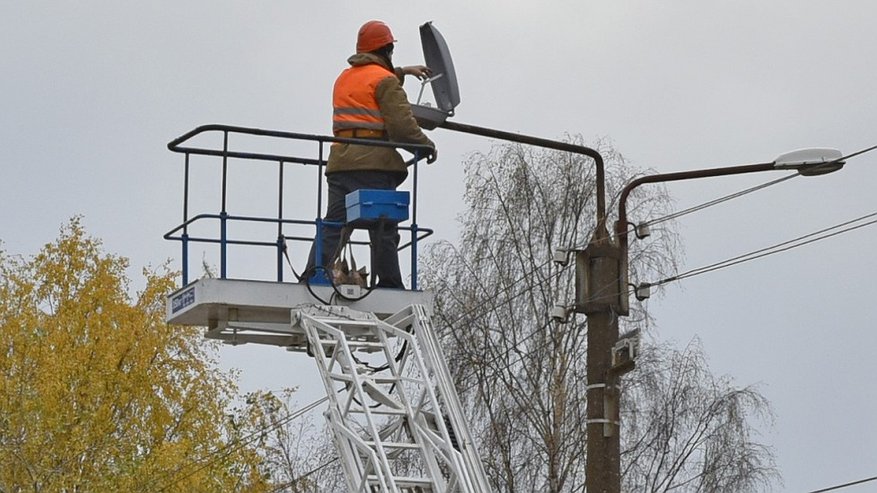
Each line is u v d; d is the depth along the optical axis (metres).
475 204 42.78
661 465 40.38
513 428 40.81
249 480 45.00
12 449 43.53
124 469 43.06
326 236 21.72
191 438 47.31
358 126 21.56
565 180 42.62
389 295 21.19
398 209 21.05
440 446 19.28
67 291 49.16
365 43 22.00
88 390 46.22
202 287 20.56
